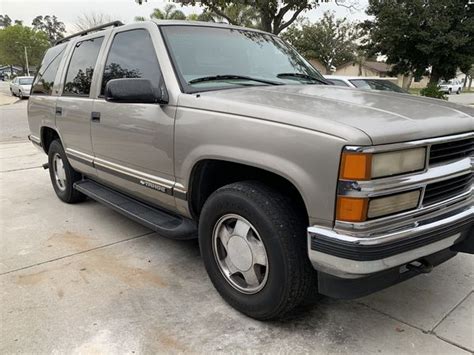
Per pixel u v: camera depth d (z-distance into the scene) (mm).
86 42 4320
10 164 7586
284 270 2348
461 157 2422
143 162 3254
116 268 3381
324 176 2072
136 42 3443
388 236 2064
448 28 24266
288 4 12852
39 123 5215
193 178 2840
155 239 3982
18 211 4852
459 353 2340
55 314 2732
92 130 3867
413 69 27094
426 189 2225
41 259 3561
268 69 3451
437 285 3078
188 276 3238
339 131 2029
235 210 2545
